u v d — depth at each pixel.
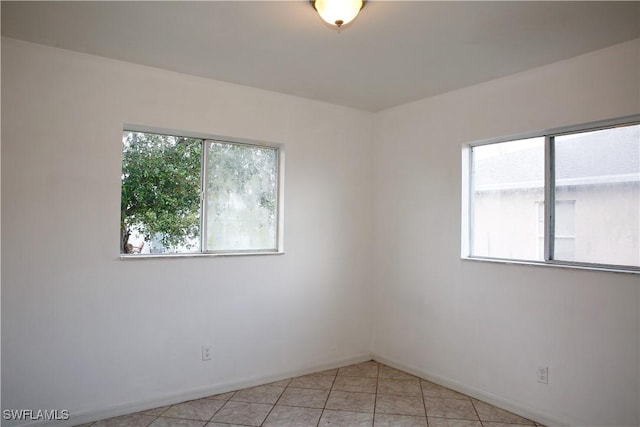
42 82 2.77
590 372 2.72
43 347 2.76
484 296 3.34
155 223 3.29
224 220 3.59
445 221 3.65
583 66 2.80
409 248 3.96
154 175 3.31
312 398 3.35
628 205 2.69
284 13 2.31
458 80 3.34
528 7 2.21
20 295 2.69
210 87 3.40
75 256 2.87
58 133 2.82
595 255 2.83
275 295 3.72
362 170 4.31
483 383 3.32
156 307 3.16
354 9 2.11
